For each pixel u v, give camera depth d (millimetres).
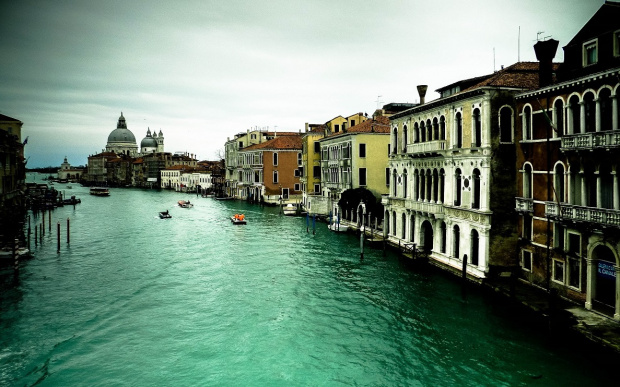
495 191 21172
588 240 16641
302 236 39469
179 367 15289
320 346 16594
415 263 26359
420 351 15852
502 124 21188
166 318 19719
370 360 15422
